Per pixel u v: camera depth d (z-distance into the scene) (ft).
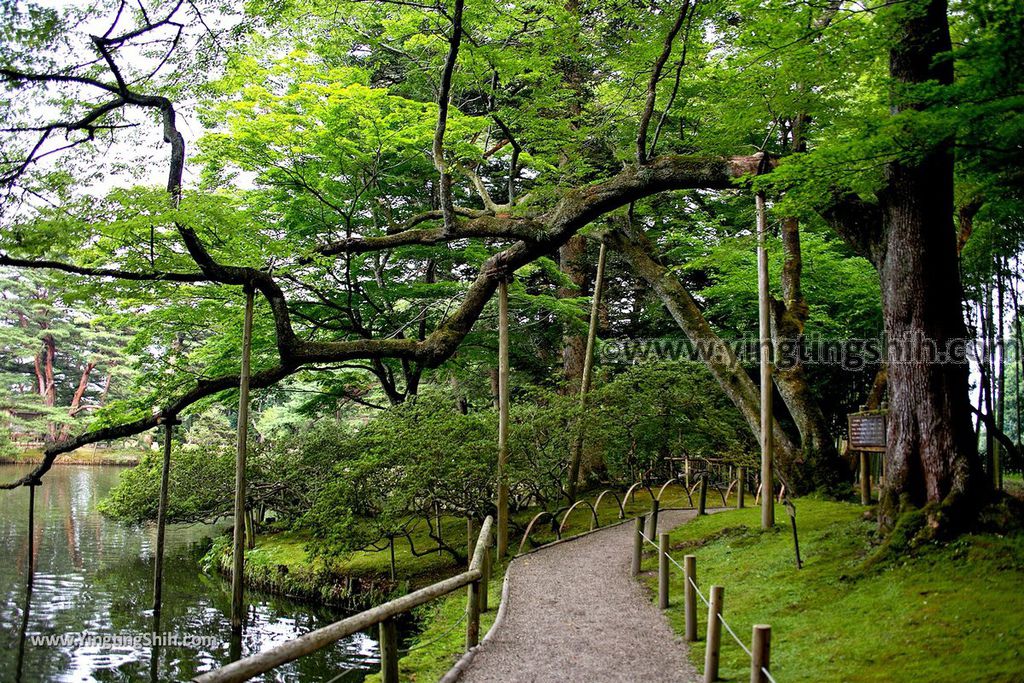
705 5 26.68
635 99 39.75
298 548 44.75
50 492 86.12
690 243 52.95
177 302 42.78
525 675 17.97
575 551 34.04
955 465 22.58
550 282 65.98
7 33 24.14
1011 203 25.55
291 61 40.88
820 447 38.40
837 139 21.90
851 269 49.57
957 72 24.03
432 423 37.65
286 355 33.09
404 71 56.44
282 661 10.77
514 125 42.50
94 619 34.50
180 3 26.25
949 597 19.10
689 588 21.12
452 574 36.11
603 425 44.73
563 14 32.60
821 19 24.97
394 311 53.47
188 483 48.29
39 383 122.01
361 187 45.80
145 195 28.45
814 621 20.13
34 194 26.32
